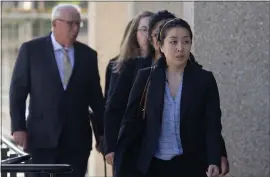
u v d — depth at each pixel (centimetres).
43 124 1503
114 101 1199
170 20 1091
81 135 1520
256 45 1448
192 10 1467
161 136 1091
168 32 1081
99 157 2270
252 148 1448
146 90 1102
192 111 1085
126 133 1108
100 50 2298
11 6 4959
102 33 2297
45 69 1507
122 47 1358
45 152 1511
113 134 1195
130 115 1109
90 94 1546
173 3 1822
